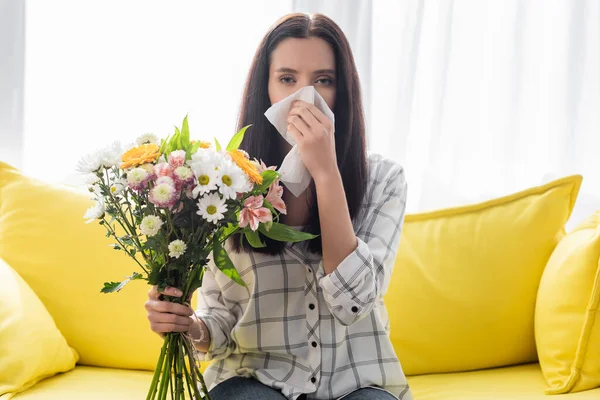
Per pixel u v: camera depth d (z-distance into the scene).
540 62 2.32
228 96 2.34
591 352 1.61
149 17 2.34
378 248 1.44
